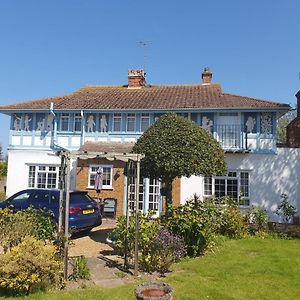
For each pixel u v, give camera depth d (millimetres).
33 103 21203
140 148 11758
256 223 14055
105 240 11680
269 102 18797
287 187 17750
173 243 8445
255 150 18188
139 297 5086
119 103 20375
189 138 11438
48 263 6586
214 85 23656
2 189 27203
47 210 11578
